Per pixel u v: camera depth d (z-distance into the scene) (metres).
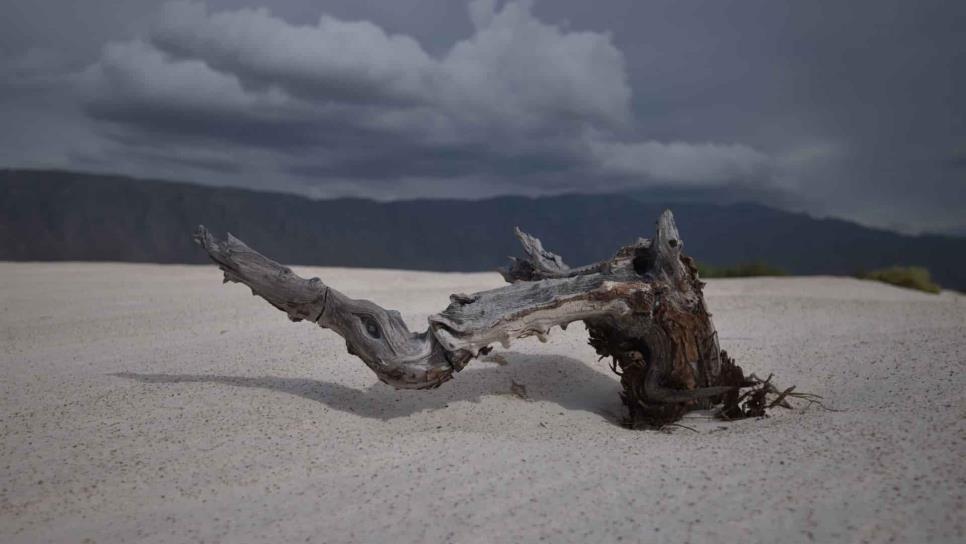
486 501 3.76
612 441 5.01
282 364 7.66
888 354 7.62
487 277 20.73
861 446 4.30
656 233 5.97
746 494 3.64
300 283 5.55
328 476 4.27
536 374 7.31
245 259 5.49
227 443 4.80
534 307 5.72
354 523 3.56
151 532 3.53
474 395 6.50
